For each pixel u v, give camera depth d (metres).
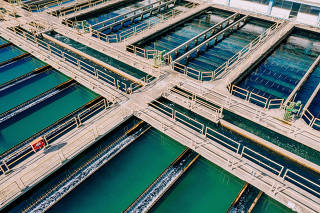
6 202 10.84
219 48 24.72
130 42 22.92
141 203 12.14
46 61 20.53
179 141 13.65
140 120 15.95
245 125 15.50
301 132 13.90
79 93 18.86
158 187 12.77
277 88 19.22
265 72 21.06
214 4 32.31
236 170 12.02
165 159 14.20
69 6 31.22
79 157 13.88
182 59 21.64
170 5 34.59
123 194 12.61
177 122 14.59
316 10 26.53
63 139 13.59
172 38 26.27
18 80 19.89
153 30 25.47
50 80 19.98
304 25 26.84
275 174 12.72
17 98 18.36
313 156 13.83
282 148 13.71
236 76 18.50
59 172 13.22
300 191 11.12
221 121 15.11
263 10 30.03
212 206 12.17
